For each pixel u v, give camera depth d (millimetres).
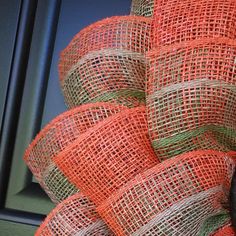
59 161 824
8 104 1556
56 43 1547
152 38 837
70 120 852
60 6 1544
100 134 815
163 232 754
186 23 803
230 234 821
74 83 911
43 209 1539
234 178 761
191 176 768
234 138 857
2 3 1553
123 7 1506
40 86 1549
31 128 1552
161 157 828
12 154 1577
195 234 770
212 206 767
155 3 833
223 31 792
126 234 774
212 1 808
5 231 1533
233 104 800
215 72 778
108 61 883
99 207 790
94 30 898
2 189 1560
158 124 802
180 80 783
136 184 768
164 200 759
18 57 1544
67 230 853
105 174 811
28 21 1543
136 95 903
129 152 813
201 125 799
